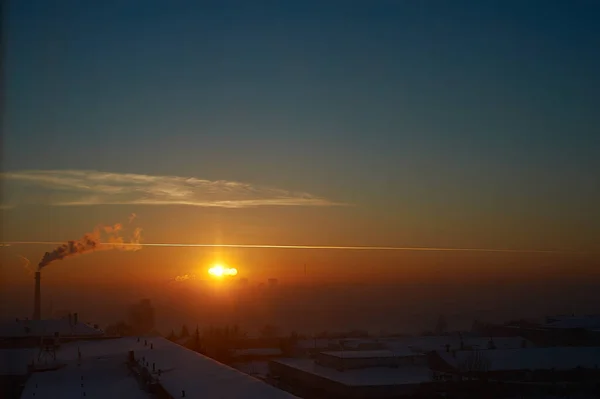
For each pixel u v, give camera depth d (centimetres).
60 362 3017
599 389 3634
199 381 2189
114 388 2378
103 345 3828
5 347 3975
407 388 3797
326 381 4075
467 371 4044
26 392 2356
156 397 2166
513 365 4084
